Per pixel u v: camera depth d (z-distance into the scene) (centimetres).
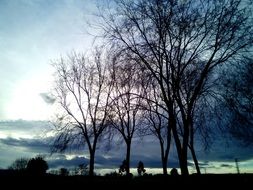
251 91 1380
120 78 1513
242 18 1381
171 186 1612
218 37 1425
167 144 2272
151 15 1487
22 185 1712
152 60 1498
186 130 1468
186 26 1429
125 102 1480
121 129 2375
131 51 1494
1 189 1606
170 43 1476
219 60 1438
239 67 1414
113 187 1780
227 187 1500
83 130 2942
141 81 1472
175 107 1577
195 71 1493
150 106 1533
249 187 1488
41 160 2747
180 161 1489
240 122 1408
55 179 1878
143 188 1688
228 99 1421
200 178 1617
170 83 1484
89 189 1719
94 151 2875
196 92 1456
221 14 1412
